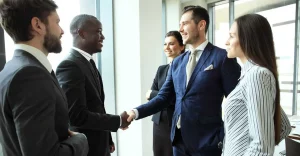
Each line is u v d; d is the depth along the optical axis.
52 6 0.92
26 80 0.74
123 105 2.80
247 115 1.00
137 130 2.64
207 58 1.48
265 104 0.93
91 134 1.43
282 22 3.23
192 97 1.47
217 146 1.43
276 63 1.03
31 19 0.86
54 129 0.80
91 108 1.41
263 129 0.92
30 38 0.88
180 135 1.56
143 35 2.54
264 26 1.02
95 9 2.78
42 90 0.77
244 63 1.09
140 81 2.55
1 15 0.85
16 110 0.73
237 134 1.02
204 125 1.46
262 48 1.01
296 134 1.93
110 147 1.69
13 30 0.86
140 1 2.49
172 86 1.77
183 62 1.61
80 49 1.48
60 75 1.30
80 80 1.32
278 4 3.23
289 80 3.27
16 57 0.84
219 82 1.45
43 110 0.76
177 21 3.95
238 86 1.06
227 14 3.89
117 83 2.85
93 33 1.50
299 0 3.07
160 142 2.10
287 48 3.24
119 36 2.75
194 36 1.53
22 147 0.73
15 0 0.84
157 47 2.67
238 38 1.07
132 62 2.62
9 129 0.78
